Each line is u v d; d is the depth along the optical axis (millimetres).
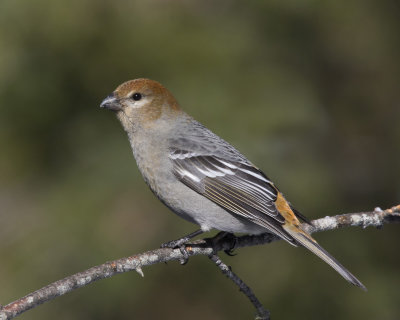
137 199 11875
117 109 9281
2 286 11367
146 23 12789
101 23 12617
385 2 13953
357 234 12453
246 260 12031
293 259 12016
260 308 7871
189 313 12008
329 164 13500
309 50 13828
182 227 11766
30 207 12180
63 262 11484
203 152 8953
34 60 12570
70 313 11617
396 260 12430
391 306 11742
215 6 13484
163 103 9305
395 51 14148
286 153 12516
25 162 12539
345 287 11859
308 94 13219
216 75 12734
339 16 13625
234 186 8727
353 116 14359
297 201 12172
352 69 14320
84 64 12633
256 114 12453
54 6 12312
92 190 11930
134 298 11750
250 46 13156
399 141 14156
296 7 13414
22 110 12578
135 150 9266
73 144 12547
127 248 11547
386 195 13828
